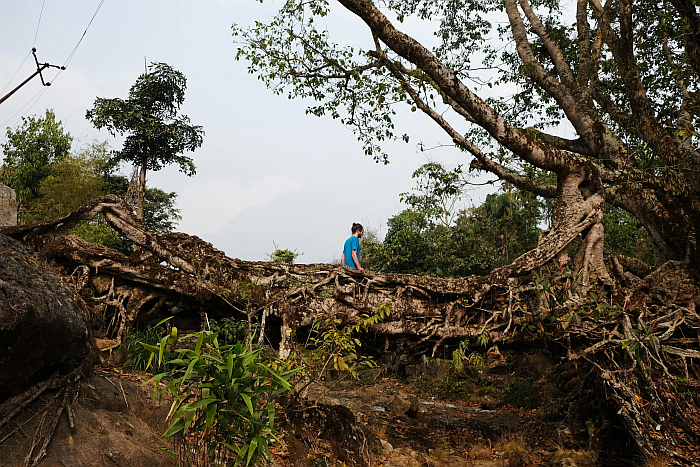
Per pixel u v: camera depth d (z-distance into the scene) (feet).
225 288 30.58
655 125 38.47
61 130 106.22
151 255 30.45
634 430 28.53
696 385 31.24
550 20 51.31
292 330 30.17
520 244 57.98
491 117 35.65
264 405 14.71
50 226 29.30
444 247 73.82
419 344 33.71
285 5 39.55
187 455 16.51
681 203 38.63
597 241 36.86
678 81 43.39
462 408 52.49
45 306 15.70
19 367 14.73
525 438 37.96
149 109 120.26
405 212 98.73
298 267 32.71
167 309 30.78
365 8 33.22
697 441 28.22
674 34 43.88
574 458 30.96
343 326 31.32
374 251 84.94
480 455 33.83
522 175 45.24
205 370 13.04
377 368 70.33
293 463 22.22
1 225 31.22
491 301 34.71
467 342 33.47
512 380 58.85
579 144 46.01
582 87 43.01
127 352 26.71
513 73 54.95
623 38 39.65
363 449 27.43
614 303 34.53
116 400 18.48
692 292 36.60
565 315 32.07
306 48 40.96
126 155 119.03
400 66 39.27
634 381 30.83
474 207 58.39
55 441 14.74
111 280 29.43
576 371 45.52
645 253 60.64
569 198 37.65
